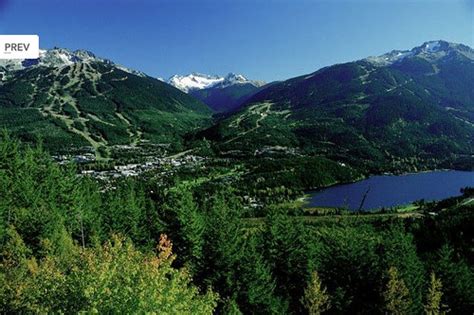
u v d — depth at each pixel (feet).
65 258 131.64
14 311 100.73
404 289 202.49
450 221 382.63
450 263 239.91
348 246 242.78
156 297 78.02
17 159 321.11
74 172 374.63
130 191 422.00
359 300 232.73
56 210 267.39
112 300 75.92
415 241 360.89
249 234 277.44
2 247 176.35
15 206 252.83
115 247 93.25
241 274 211.82
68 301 78.95
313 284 210.59
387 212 570.87
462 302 229.25
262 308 209.97
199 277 222.28
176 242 256.52
